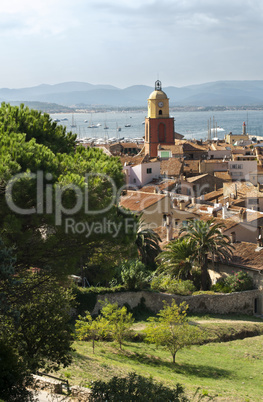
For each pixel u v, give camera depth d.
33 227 26.28
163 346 51.72
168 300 62.62
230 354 51.56
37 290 29.47
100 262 30.11
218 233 68.50
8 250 23.44
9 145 27.06
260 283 66.12
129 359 45.88
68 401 27.75
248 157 172.62
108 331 48.81
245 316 65.31
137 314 61.62
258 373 46.12
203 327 57.22
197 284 69.88
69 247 27.91
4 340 27.25
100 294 58.44
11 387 25.86
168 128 182.88
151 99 183.12
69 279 31.44
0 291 26.42
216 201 104.38
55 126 34.25
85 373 35.59
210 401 34.59
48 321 29.91
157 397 25.59
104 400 25.88
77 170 28.73
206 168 145.62
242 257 68.88
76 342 48.34
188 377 43.00
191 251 68.31
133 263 63.22
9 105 32.91
